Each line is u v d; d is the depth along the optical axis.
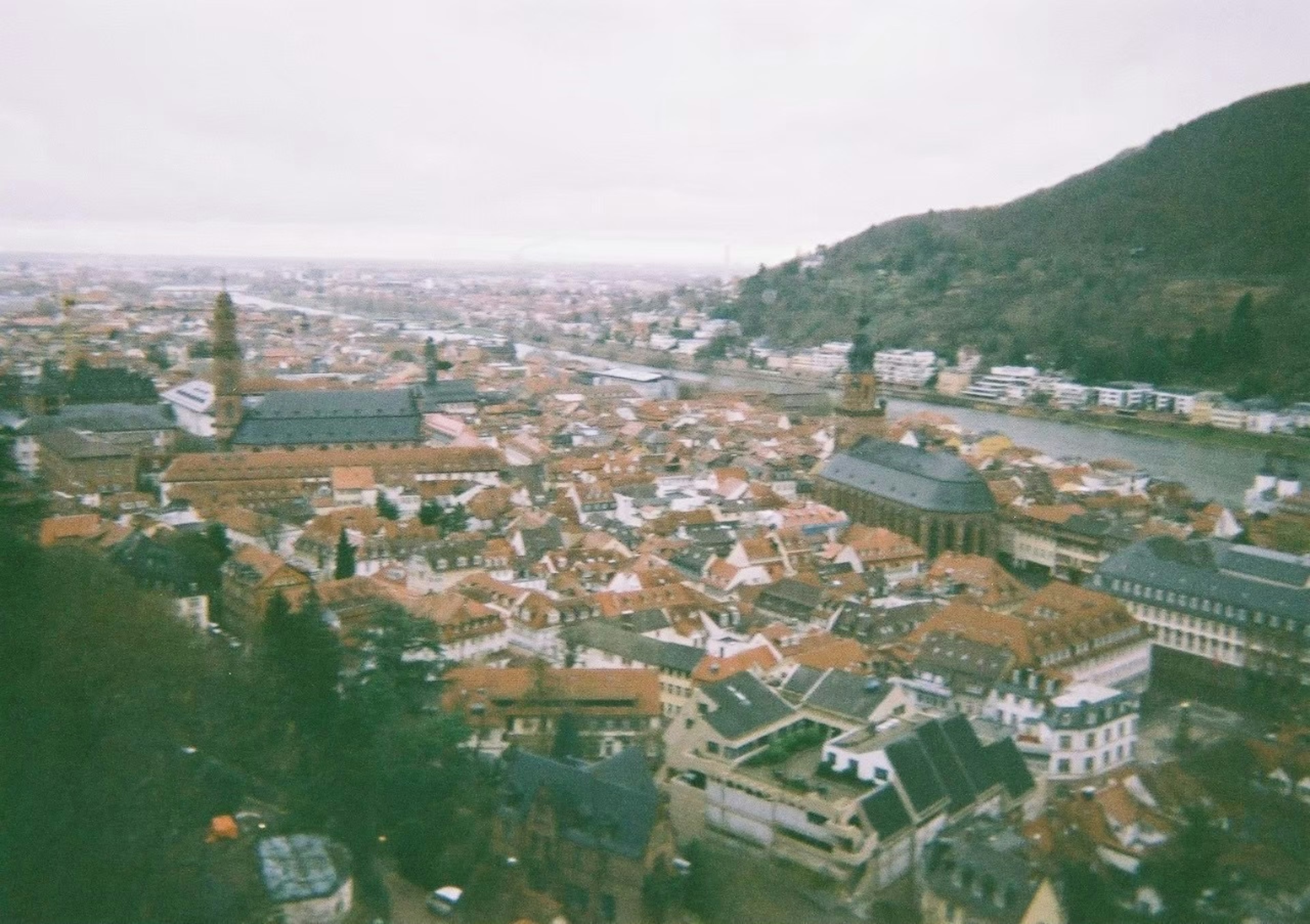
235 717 149.38
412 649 177.88
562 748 161.88
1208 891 137.25
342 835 132.50
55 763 118.00
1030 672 189.00
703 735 160.75
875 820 140.00
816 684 177.00
